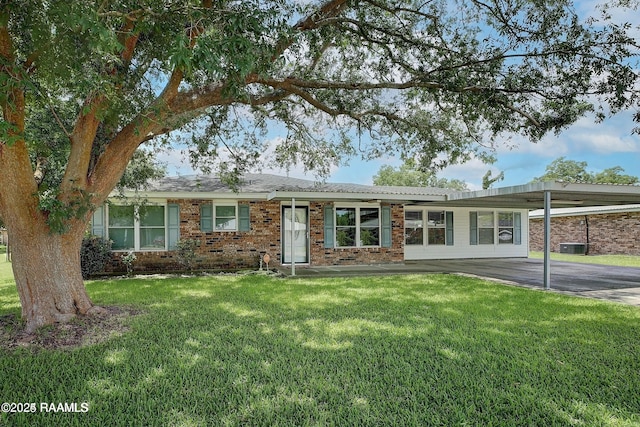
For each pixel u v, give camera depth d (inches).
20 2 130.5
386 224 561.3
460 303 277.7
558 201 499.5
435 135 357.7
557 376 146.0
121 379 142.7
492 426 111.7
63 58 149.4
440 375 147.1
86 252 405.4
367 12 283.0
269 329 207.6
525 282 388.5
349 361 160.7
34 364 156.6
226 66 170.1
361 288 343.3
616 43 225.3
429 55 291.9
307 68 299.9
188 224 478.6
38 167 304.3
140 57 228.4
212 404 123.3
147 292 318.3
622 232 721.0
